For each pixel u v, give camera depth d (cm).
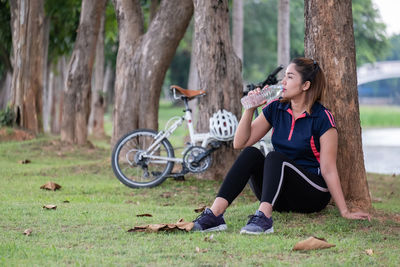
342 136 463
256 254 329
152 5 1333
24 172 816
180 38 863
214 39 722
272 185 381
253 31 4650
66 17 1736
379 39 3030
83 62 1277
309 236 381
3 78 1995
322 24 462
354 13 2928
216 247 341
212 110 718
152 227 382
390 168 1186
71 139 1273
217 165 722
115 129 894
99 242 357
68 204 536
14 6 1468
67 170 825
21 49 1457
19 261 307
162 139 677
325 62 462
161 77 873
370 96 7269
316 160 402
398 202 659
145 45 870
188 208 532
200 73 727
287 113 405
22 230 395
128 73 884
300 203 412
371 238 376
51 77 2422
